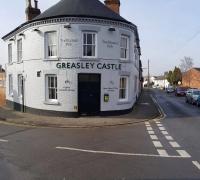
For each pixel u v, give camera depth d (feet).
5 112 72.18
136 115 66.44
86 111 63.46
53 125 52.75
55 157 29.78
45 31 64.54
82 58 62.39
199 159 29.01
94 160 28.53
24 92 72.49
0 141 38.34
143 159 28.96
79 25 62.28
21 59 75.66
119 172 24.70
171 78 307.37
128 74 68.90
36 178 23.29
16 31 77.00
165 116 66.90
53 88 65.36
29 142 37.60
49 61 64.23
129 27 68.23
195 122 56.75
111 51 64.49
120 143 36.88
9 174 24.36
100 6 67.97
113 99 65.05
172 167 26.20
